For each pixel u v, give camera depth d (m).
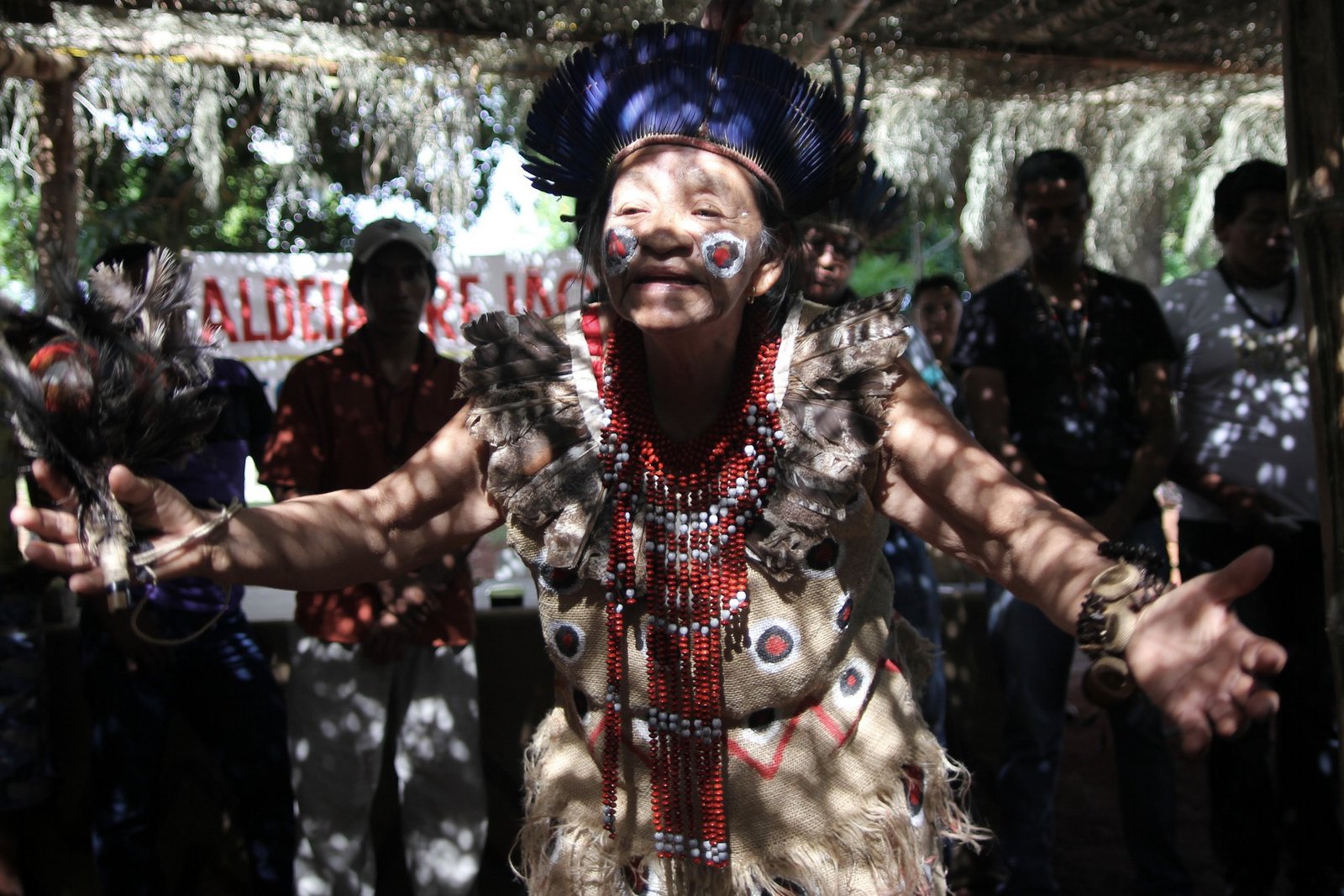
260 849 3.61
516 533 1.92
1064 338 3.70
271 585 1.87
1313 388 2.27
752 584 1.84
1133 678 1.39
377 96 5.00
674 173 1.72
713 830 1.87
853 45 4.30
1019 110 5.88
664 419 1.88
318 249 8.74
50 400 1.61
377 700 3.52
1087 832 4.62
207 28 4.49
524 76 4.62
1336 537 2.25
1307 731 3.69
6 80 4.68
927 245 15.55
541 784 2.07
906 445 1.82
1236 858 3.83
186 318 1.75
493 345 1.94
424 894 3.57
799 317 1.88
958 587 4.96
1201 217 7.96
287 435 3.59
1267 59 4.76
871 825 1.90
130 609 3.45
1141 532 3.75
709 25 1.83
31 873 3.79
